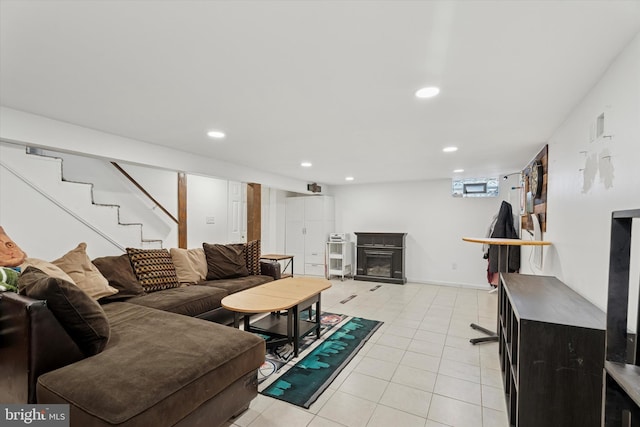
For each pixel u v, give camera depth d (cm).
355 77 170
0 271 183
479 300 468
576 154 212
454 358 270
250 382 191
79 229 328
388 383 229
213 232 564
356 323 361
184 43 138
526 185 421
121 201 428
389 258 618
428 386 225
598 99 173
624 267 102
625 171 141
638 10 112
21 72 167
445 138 297
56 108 222
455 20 119
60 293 152
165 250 359
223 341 184
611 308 102
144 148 318
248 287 372
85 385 134
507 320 217
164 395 135
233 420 185
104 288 260
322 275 663
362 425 182
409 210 619
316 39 134
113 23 123
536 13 115
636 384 84
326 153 369
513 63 153
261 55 148
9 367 151
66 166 372
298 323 274
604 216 165
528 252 423
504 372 228
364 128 266
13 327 149
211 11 115
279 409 197
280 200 714
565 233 239
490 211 550
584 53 144
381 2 109
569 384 144
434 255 594
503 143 314
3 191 271
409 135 288
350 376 238
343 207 693
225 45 139
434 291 530
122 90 191
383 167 466
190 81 178
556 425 146
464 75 167
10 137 223
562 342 145
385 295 502
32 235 290
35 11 115
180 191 441
